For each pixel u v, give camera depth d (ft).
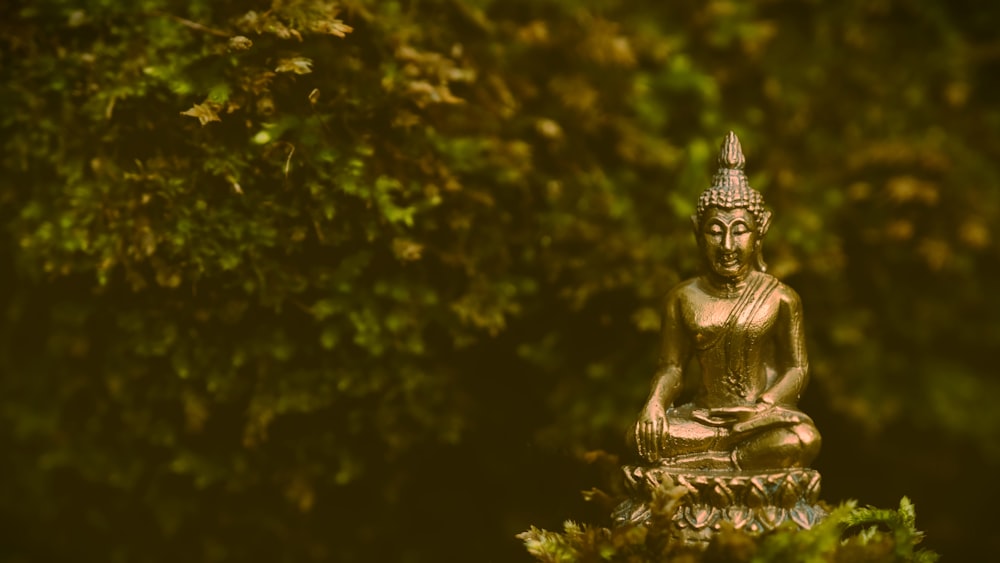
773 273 10.51
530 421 9.80
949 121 12.02
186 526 9.86
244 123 7.91
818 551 6.18
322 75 8.04
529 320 9.68
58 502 10.18
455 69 8.48
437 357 9.32
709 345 7.15
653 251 9.94
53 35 8.12
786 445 6.81
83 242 8.01
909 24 11.99
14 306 9.18
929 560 6.66
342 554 9.95
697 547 6.45
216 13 8.07
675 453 6.99
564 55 9.86
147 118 7.97
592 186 9.72
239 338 8.59
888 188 11.55
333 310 8.41
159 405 9.16
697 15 11.03
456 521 9.98
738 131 10.92
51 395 9.52
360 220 8.29
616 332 9.87
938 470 13.01
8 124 8.18
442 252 8.85
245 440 8.66
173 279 8.13
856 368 11.64
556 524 9.64
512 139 9.37
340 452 9.27
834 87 11.67
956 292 12.31
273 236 8.08
